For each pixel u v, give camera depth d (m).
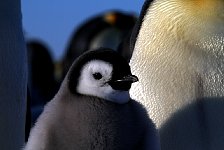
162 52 9.00
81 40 23.88
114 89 7.41
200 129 8.82
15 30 9.10
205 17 8.98
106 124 7.43
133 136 7.50
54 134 7.37
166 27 9.09
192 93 8.86
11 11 9.05
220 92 8.87
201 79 8.88
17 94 9.18
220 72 8.90
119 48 12.96
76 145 7.39
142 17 9.30
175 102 8.84
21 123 9.30
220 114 8.84
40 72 24.72
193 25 8.99
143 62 9.00
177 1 9.16
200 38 8.96
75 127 7.41
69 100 7.50
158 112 8.82
